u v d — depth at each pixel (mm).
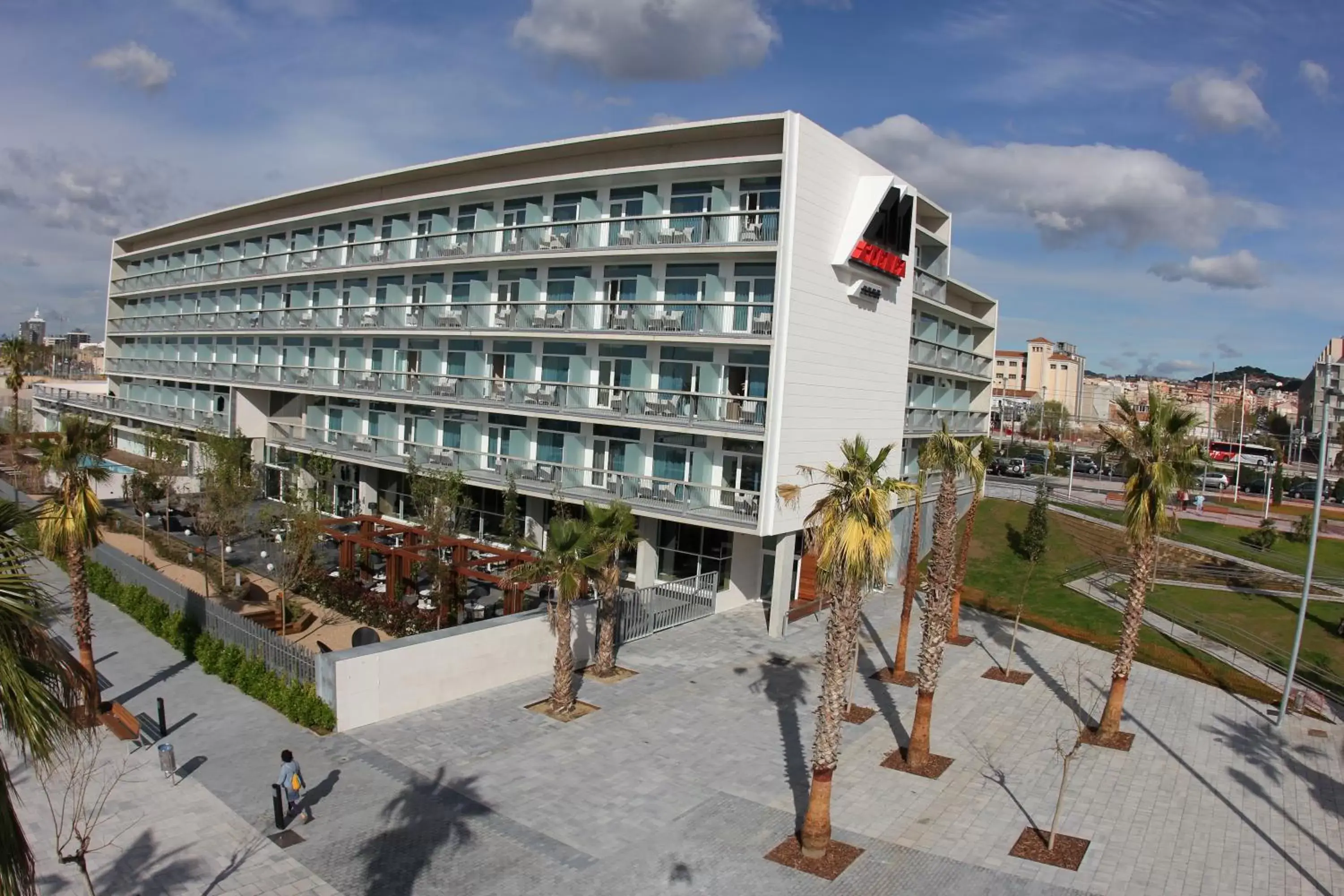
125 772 15859
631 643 26578
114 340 71312
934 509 43125
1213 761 19609
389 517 43031
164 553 36625
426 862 13984
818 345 28969
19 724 8930
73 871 13453
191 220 56500
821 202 28234
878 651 27594
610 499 30703
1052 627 30500
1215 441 87438
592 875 13812
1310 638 28828
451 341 38938
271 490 49188
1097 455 52906
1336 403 26734
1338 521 50781
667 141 30359
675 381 30953
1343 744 20828
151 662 23406
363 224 43312
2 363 85125
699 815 15953
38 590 9711
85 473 21266
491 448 37594
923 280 38438
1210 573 36375
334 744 18328
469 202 37062
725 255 28828
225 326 53406
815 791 14609
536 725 19734
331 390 43781
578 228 32281
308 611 28719
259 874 13531
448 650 20828
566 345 34031
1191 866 15039
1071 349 176625
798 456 28516
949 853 15117
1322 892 14344
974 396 51844
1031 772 18672
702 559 32812
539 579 20953
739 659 25656
